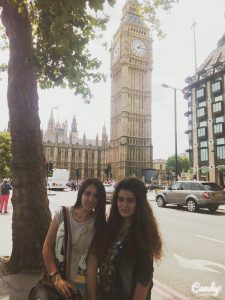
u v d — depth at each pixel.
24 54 6.28
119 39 105.19
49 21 6.93
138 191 2.50
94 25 8.84
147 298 2.32
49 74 7.23
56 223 2.80
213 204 18.41
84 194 2.79
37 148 6.18
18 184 5.96
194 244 9.59
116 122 106.50
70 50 7.37
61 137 124.00
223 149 44.25
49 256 2.70
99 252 2.51
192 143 50.72
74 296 2.48
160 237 2.47
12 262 5.86
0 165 52.03
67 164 117.31
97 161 121.38
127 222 2.55
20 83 6.16
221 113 44.91
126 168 97.31
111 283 2.36
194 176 42.25
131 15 104.25
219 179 44.78
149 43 105.38
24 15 6.29
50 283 2.59
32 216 5.93
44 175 6.29
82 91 8.91
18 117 6.07
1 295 4.62
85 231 2.70
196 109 50.03
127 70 101.38
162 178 107.94
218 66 46.28
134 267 2.31
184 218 15.80
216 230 12.19
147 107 102.94
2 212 17.28
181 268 6.98
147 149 101.06
